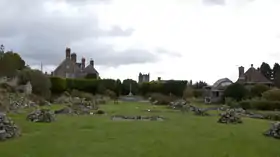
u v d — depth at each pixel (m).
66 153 15.31
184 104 47.16
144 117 33.19
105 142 18.17
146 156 15.03
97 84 70.56
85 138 19.38
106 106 48.53
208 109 47.31
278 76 95.44
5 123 19.28
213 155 15.62
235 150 16.98
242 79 85.38
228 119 29.86
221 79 84.25
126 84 83.69
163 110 43.25
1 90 36.41
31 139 18.73
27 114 30.25
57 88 59.94
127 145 17.42
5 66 47.25
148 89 77.31
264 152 16.83
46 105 43.47
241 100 55.91
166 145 17.70
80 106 41.09
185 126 26.27
